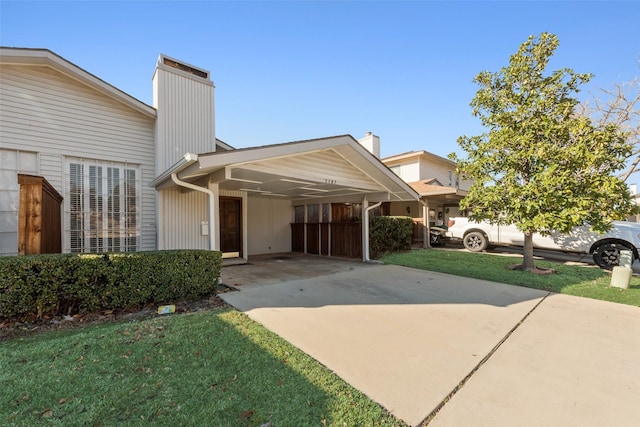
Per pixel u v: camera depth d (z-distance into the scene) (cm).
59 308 405
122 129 735
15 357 278
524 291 559
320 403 218
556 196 616
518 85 733
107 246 709
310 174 688
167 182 657
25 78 622
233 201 946
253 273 729
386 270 773
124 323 383
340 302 479
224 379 247
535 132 679
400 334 351
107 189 714
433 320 399
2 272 360
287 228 1251
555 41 686
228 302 475
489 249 1232
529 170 707
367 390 237
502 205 714
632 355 302
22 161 620
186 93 798
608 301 500
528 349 315
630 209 631
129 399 218
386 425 197
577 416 209
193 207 789
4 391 223
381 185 876
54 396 219
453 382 250
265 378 250
